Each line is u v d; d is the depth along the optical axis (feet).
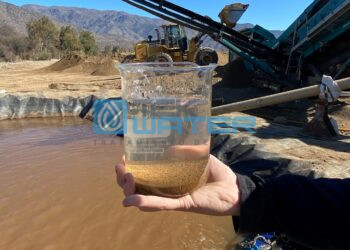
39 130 38.63
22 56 256.11
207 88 3.42
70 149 30.81
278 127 25.62
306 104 33.04
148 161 3.21
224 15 41.98
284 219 3.85
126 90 3.30
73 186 22.63
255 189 3.93
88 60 109.81
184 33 58.39
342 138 22.00
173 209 3.34
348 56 32.42
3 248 16.17
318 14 31.58
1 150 31.01
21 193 21.77
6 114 44.27
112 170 25.27
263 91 44.11
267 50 38.68
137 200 3.16
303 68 37.14
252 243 13.85
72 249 15.98
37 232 17.42
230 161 21.18
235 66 50.52
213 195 3.74
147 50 58.08
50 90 53.67
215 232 16.61
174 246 15.70
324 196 3.85
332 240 3.76
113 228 17.53
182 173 3.28
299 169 17.15
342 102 29.91
